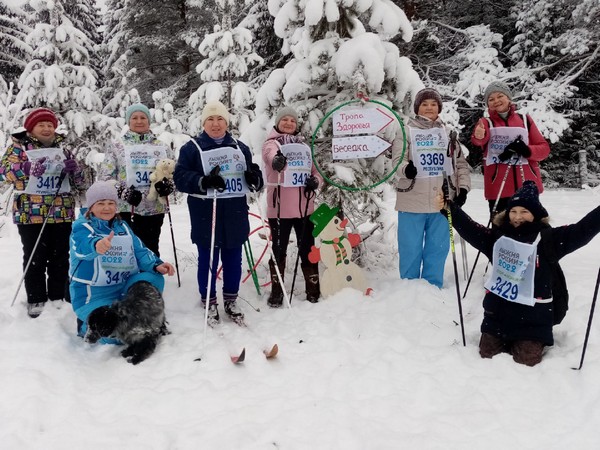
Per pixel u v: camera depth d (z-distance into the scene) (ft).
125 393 9.39
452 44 52.08
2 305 13.97
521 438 7.93
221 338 12.04
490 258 11.55
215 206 12.33
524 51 48.85
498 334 10.77
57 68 38.73
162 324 11.94
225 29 32.07
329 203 16.94
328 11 15.57
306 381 9.92
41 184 13.52
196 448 7.66
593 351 10.47
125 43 54.24
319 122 16.11
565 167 53.42
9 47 61.62
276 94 17.03
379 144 15.15
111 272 11.76
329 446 7.66
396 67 16.34
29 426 8.15
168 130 36.17
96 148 40.29
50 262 14.19
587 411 8.58
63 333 12.17
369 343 11.66
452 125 40.91
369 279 17.06
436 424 8.29
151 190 14.11
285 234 14.66
